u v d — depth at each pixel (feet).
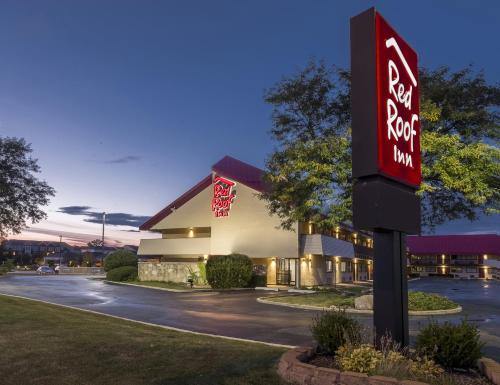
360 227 23.43
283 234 113.91
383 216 22.97
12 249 387.34
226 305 71.36
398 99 25.14
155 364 24.98
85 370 23.70
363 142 23.67
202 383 21.45
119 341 31.40
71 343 30.35
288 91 79.87
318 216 83.56
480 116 70.64
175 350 28.60
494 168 64.85
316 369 21.09
